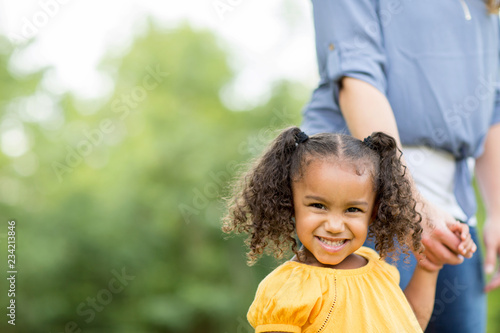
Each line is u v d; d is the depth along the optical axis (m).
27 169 13.41
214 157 14.77
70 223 13.88
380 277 1.68
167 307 14.61
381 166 1.66
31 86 12.32
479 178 2.48
